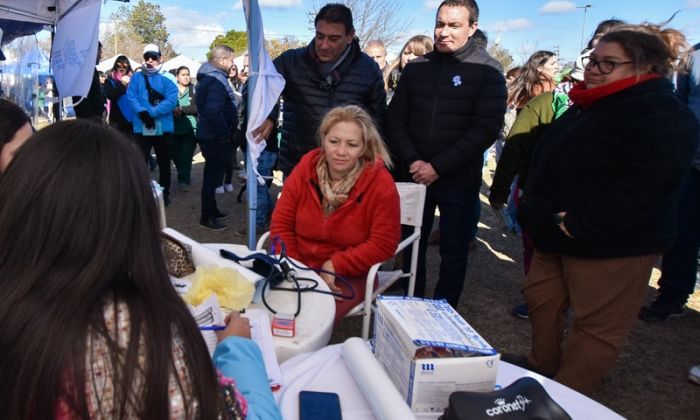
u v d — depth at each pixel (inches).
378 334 46.3
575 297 77.2
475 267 156.9
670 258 120.3
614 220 68.2
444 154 102.2
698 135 66.4
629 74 68.9
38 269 22.5
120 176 23.6
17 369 21.6
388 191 79.6
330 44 103.3
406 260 119.3
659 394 93.7
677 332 117.3
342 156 76.9
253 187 97.6
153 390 22.6
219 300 52.5
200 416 24.1
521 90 131.6
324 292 61.1
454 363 38.6
